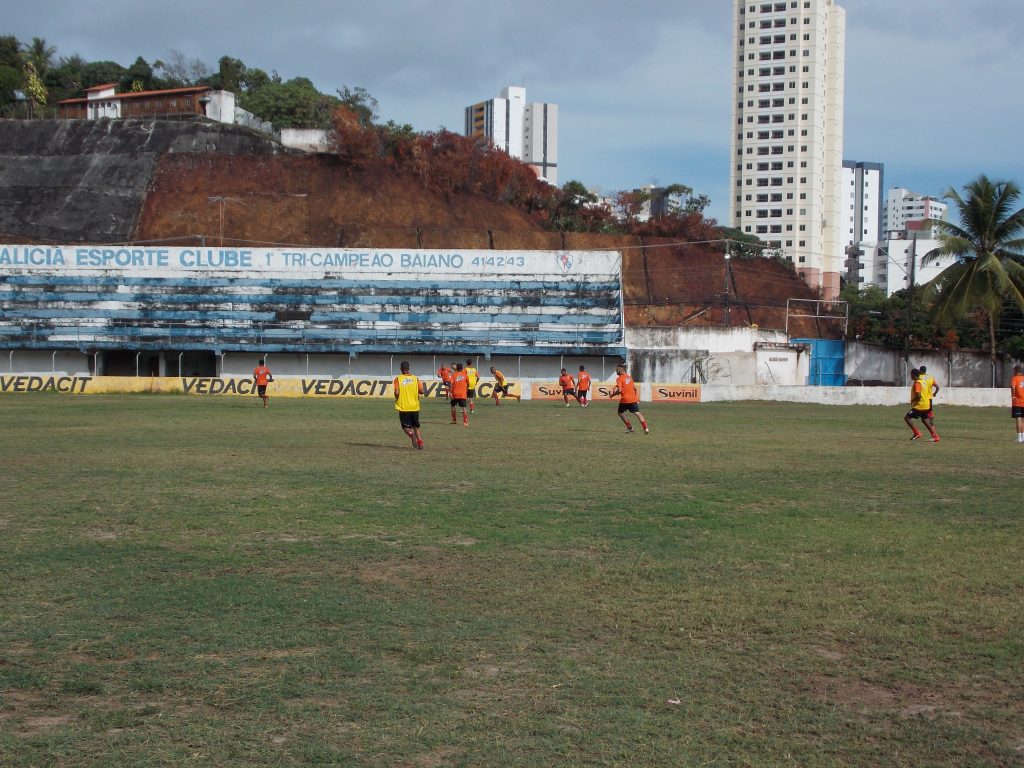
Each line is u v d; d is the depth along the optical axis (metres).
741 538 11.64
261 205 75.69
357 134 80.81
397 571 9.91
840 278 133.25
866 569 10.06
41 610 8.38
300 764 5.46
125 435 24.95
